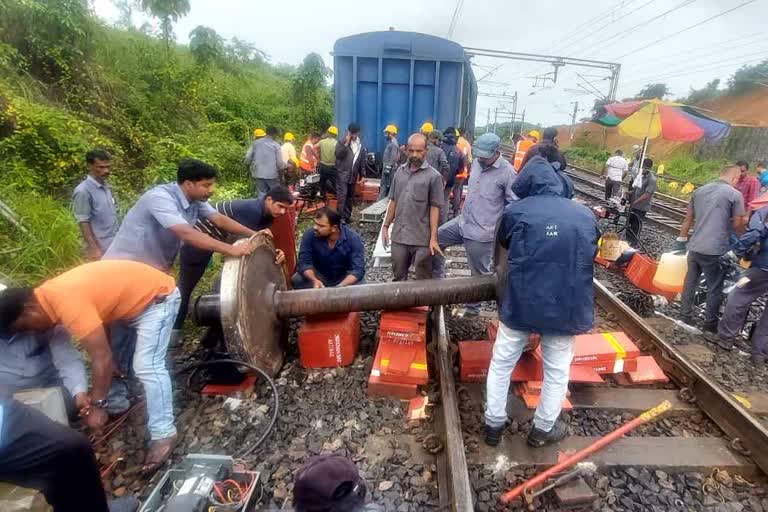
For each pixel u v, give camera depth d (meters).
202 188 3.34
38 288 2.32
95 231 4.32
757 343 4.44
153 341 2.76
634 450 2.98
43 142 6.15
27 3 7.55
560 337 2.68
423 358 3.54
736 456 2.95
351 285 3.84
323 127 20.44
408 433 3.09
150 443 2.87
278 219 4.86
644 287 5.84
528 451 2.94
